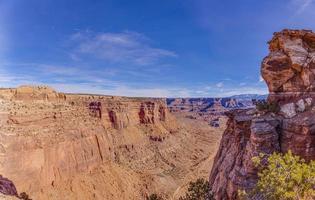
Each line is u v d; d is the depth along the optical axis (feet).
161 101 574.15
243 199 54.80
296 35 97.19
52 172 216.74
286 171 47.21
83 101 392.06
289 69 93.25
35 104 256.52
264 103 95.76
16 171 185.88
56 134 237.66
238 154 92.79
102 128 314.35
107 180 266.16
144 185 296.51
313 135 74.18
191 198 98.48
